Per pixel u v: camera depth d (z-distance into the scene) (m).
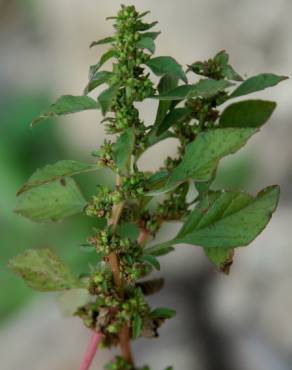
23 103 1.43
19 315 1.01
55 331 0.94
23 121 1.36
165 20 1.35
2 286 1.05
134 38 0.31
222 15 1.30
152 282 0.35
